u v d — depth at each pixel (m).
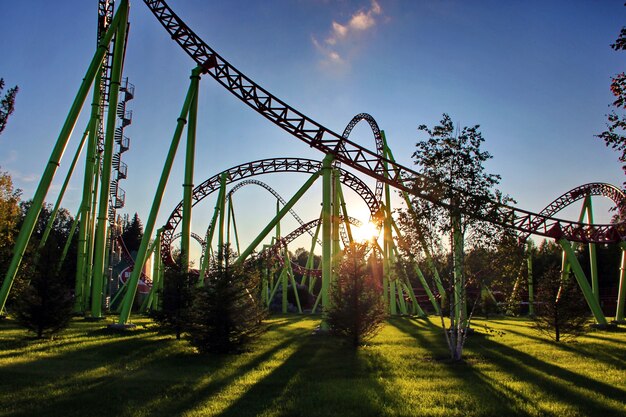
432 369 15.19
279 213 33.03
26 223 20.31
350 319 20.58
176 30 27.11
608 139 10.48
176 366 15.18
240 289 18.14
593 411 10.16
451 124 18.34
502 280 19.16
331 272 27.50
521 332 28.06
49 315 20.56
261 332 19.36
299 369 14.92
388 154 39.88
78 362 15.26
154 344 19.77
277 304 64.62
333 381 13.12
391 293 46.94
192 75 26.58
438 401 10.95
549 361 16.88
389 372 14.59
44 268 21.17
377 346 20.88
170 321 22.06
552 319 23.80
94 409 9.98
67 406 10.18
